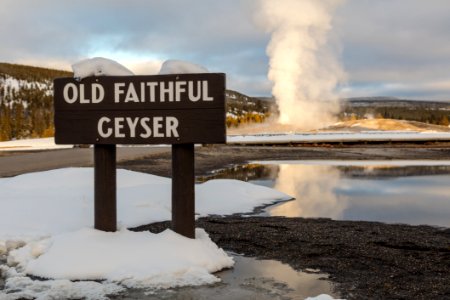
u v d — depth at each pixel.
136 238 5.39
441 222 8.38
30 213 7.49
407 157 28.80
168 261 4.93
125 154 26.64
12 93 136.00
